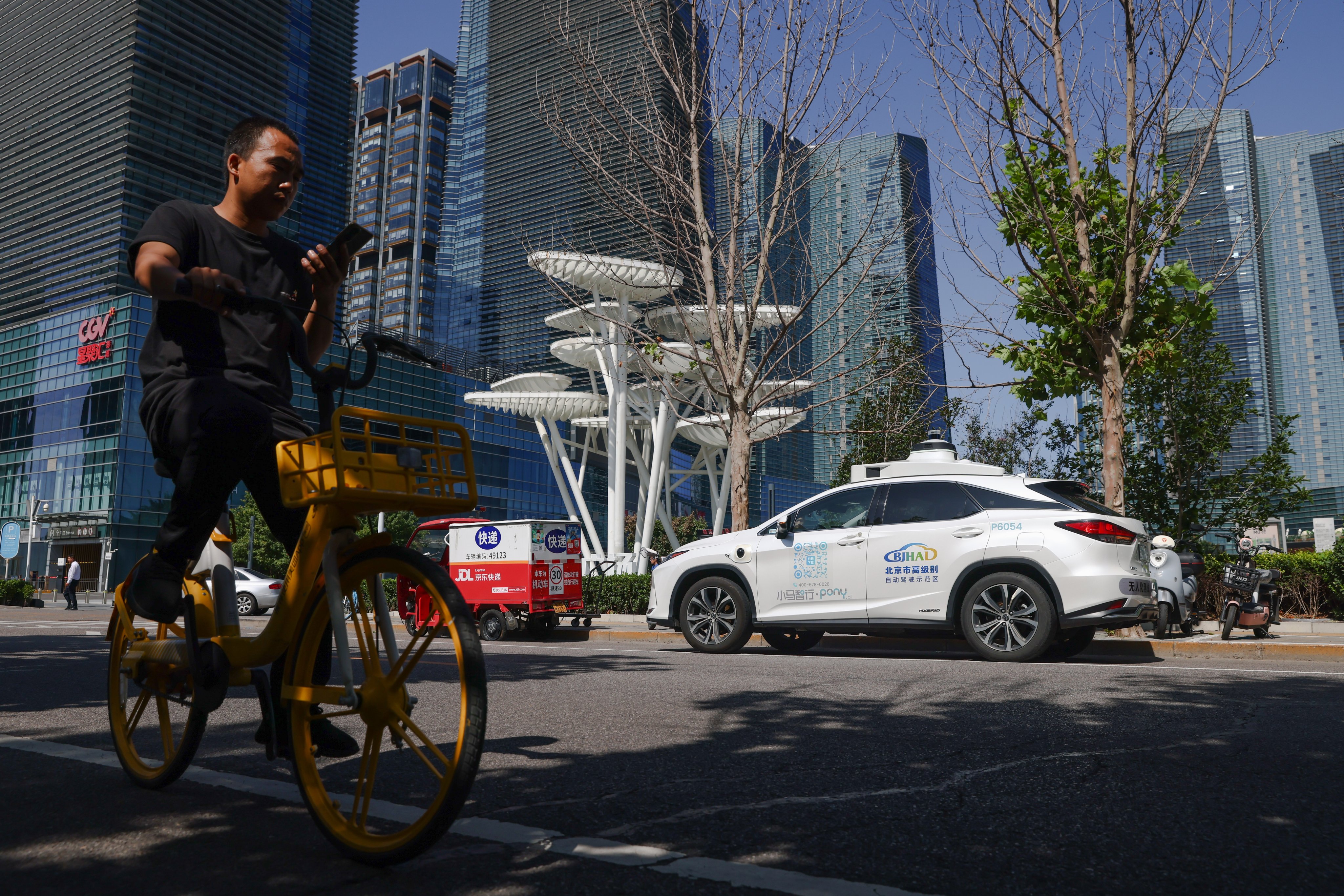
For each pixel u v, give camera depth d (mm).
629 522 55188
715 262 14586
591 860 2209
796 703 5035
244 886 2047
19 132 86500
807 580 8750
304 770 2393
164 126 81250
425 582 2205
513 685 5930
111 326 64250
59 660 7957
